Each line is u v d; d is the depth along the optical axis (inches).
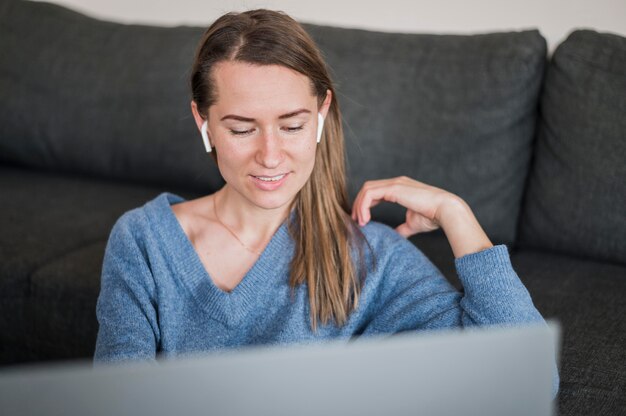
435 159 68.8
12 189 80.7
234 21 41.1
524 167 68.7
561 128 65.0
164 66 80.0
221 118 40.8
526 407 23.8
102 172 84.6
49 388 20.6
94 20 86.9
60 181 84.7
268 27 40.3
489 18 78.3
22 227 70.1
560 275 61.7
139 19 94.7
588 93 63.6
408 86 70.1
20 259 64.5
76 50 84.7
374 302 47.5
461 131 67.9
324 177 46.7
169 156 79.7
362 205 48.3
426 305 44.8
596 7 73.7
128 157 82.0
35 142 86.0
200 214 48.6
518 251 68.1
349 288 46.6
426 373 22.6
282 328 45.4
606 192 62.6
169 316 45.0
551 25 76.1
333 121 46.9
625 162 61.6
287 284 46.3
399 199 47.8
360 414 22.4
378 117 70.4
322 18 85.0
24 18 87.7
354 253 47.3
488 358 23.0
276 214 46.9
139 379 20.8
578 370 47.1
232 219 47.8
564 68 65.1
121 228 46.3
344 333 46.2
